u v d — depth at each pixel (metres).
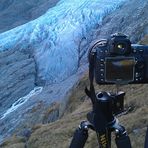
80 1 141.00
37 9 194.00
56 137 28.53
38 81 109.44
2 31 183.12
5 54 132.12
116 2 125.62
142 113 20.84
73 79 94.88
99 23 117.12
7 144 33.56
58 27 130.38
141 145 17.27
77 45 114.19
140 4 97.88
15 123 82.38
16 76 114.75
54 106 50.47
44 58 117.62
